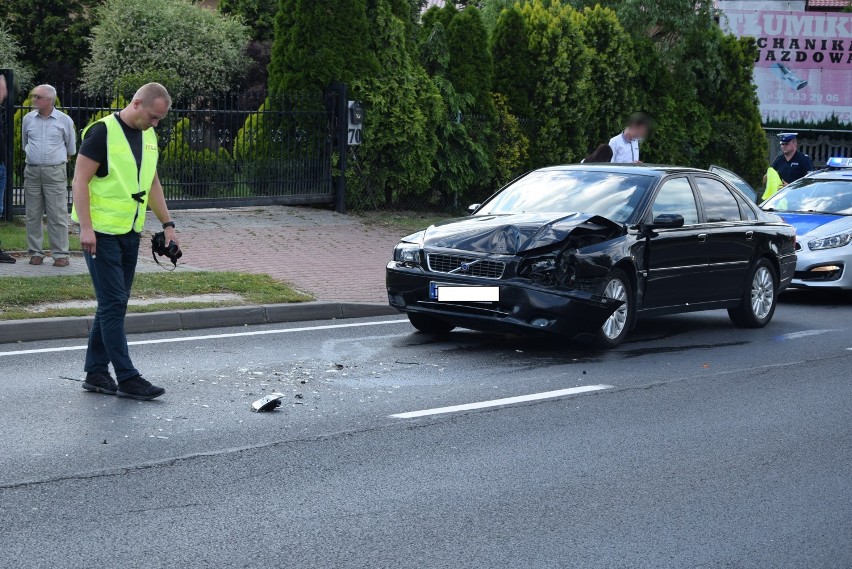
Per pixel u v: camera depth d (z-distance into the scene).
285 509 5.45
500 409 7.67
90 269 7.59
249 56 32.91
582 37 22.44
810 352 10.38
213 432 6.80
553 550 5.01
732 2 34.53
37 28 36.56
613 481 6.11
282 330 10.65
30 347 9.33
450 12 22.03
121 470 5.97
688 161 25.62
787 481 6.22
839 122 34.53
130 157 7.52
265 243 15.42
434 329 10.59
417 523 5.32
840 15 34.28
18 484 5.68
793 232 12.46
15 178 15.70
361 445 6.65
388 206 19.84
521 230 9.66
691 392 8.45
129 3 31.52
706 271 11.01
